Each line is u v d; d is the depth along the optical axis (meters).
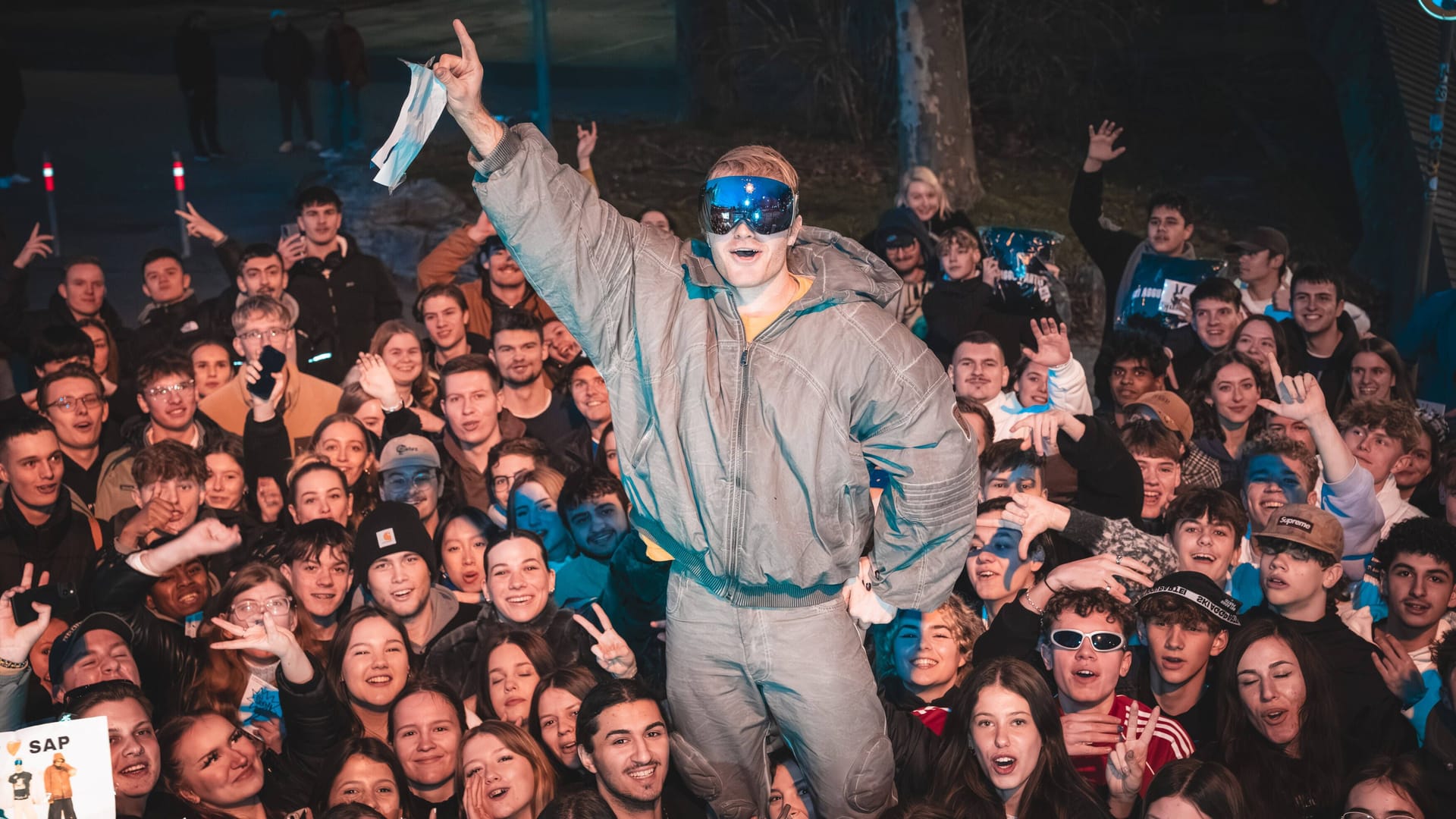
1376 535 5.67
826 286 3.38
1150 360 6.98
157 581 5.30
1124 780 4.25
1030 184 15.80
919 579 3.60
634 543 4.54
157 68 23.06
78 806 3.84
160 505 5.49
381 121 18.61
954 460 3.43
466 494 6.69
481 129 3.21
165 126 18.95
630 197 15.40
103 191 15.83
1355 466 5.63
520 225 3.30
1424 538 4.95
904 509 3.49
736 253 3.29
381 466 6.22
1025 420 5.73
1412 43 14.77
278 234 14.18
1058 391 6.52
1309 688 4.37
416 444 6.25
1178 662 4.62
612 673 4.69
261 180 16.28
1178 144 16.94
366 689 4.76
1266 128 17.02
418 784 4.51
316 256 8.64
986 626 5.24
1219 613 4.61
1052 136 17.17
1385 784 4.05
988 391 6.89
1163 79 18.12
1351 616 5.15
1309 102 17.41
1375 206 13.84
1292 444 5.75
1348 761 4.53
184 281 8.62
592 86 20.55
